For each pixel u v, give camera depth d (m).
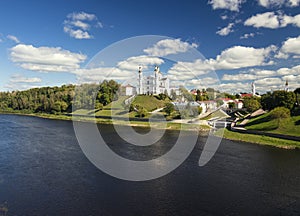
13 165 23.44
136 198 16.23
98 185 18.36
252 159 27.23
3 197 16.23
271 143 35.94
